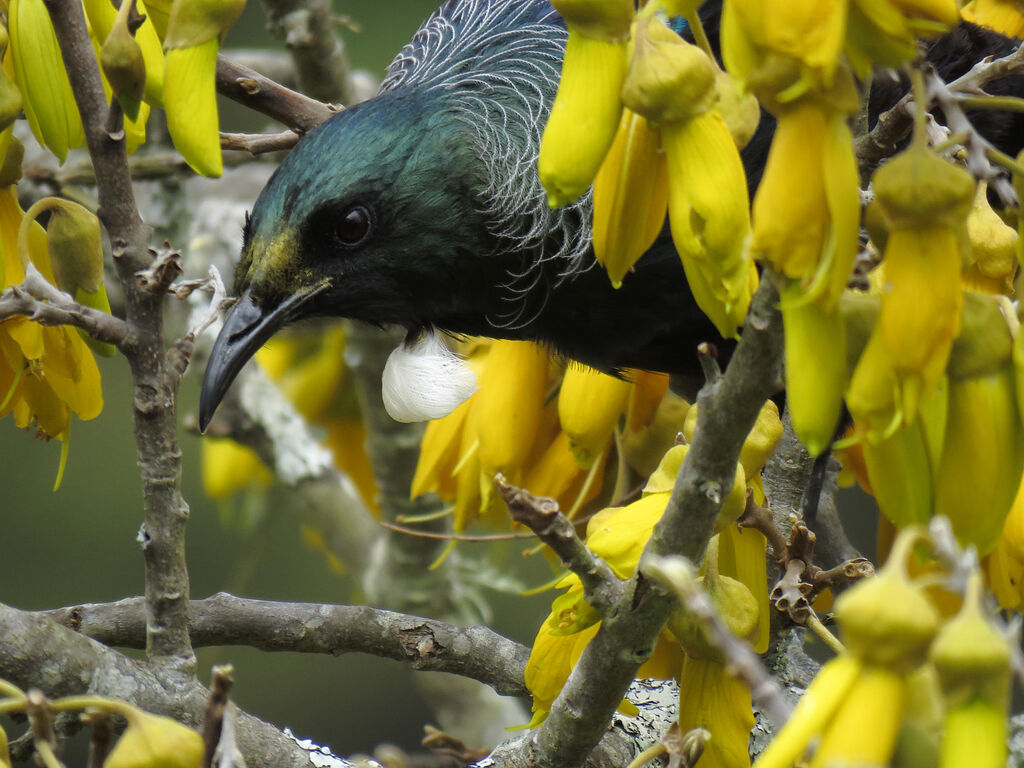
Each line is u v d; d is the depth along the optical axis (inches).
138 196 416.2
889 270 127.0
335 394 394.3
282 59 401.1
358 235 255.1
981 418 135.6
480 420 272.7
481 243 260.5
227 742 144.4
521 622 532.4
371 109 257.0
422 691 366.0
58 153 184.2
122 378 586.6
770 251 126.0
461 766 281.4
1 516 577.9
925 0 119.2
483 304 269.4
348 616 243.8
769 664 218.5
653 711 239.9
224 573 572.1
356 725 585.6
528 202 256.7
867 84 142.2
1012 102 131.0
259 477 415.2
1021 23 314.8
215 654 575.2
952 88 179.0
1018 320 136.6
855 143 212.1
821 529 292.2
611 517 181.2
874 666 106.2
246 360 253.9
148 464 193.2
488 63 261.3
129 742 136.5
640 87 133.2
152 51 181.2
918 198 123.5
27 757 177.0
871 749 104.3
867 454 138.6
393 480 369.1
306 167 253.4
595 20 134.0
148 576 198.7
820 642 446.9
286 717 582.6
